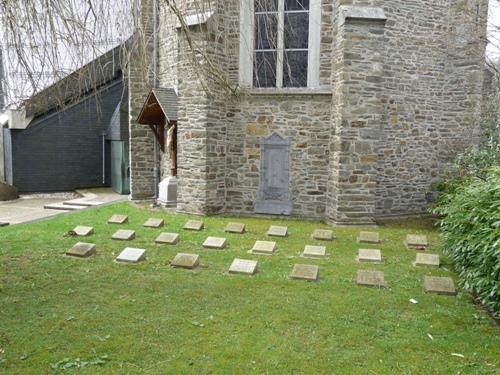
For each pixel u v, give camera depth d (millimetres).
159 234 9070
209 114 10844
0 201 15336
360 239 8820
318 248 7906
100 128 18234
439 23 11711
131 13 5836
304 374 3980
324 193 11164
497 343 4594
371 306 5508
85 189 17891
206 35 10406
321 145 11062
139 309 5328
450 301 5711
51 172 17453
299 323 5012
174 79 12203
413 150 11766
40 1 5156
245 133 11461
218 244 8133
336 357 4277
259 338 4641
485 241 5387
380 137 10688
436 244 8711
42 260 7168
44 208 13641
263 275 6645
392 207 11664
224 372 3986
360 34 9945
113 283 6188
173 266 6934
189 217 10961
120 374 3928
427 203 12023
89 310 5273
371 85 10109
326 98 10898
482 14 11688
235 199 11711
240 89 9703
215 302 5582
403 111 11492
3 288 5930
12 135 16609
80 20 5387
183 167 11320
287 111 11172
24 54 5367
